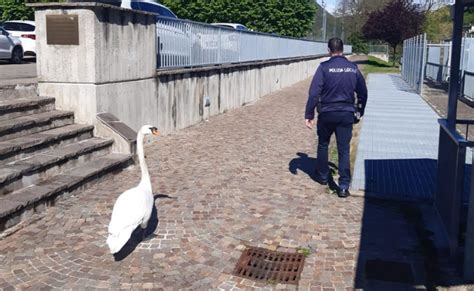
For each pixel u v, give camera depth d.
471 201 4.45
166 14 13.24
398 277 4.64
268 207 6.41
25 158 6.73
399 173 8.12
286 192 7.06
